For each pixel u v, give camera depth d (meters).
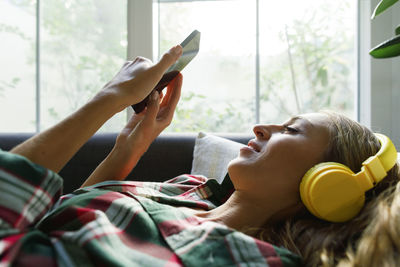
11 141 1.19
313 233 0.60
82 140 0.55
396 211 0.51
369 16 1.40
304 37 1.53
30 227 0.47
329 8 1.51
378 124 1.41
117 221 0.55
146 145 0.87
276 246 0.59
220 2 1.54
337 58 1.52
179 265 0.47
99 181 0.82
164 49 1.57
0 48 1.54
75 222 0.52
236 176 0.68
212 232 0.53
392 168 0.66
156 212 0.60
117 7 1.51
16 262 0.38
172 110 0.91
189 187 0.88
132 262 0.45
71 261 0.40
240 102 1.59
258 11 1.53
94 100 0.60
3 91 1.56
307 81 1.55
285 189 0.65
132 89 0.64
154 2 1.53
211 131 1.62
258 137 0.72
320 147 0.65
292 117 0.73
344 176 0.56
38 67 1.55
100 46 1.54
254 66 1.57
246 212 0.67
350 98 1.53
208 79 1.59
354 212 0.58
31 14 1.53
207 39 1.57
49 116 1.57
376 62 1.40
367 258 0.47
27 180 0.44
